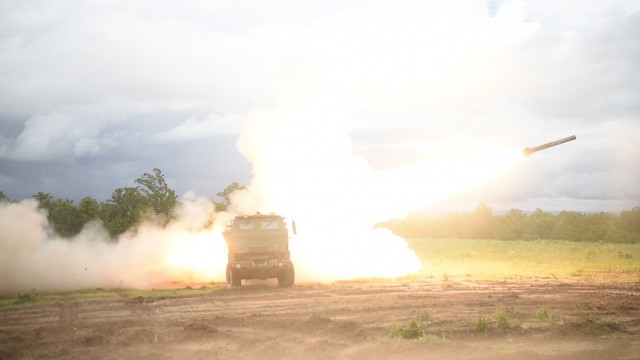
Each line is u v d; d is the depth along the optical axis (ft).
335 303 53.98
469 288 65.31
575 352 32.14
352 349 33.81
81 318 47.83
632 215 227.61
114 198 102.83
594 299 55.01
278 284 73.10
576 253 126.31
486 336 36.96
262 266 69.56
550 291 62.03
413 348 32.89
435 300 54.65
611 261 104.53
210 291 66.13
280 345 34.27
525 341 35.70
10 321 46.93
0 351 34.60
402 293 60.85
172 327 41.60
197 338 37.22
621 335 37.40
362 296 58.75
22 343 36.94
